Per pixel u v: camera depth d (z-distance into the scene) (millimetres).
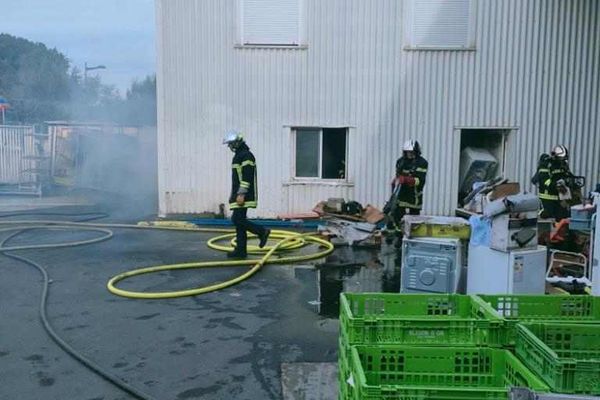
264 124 12125
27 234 10742
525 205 5320
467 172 12195
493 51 11844
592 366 2312
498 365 2816
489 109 11969
